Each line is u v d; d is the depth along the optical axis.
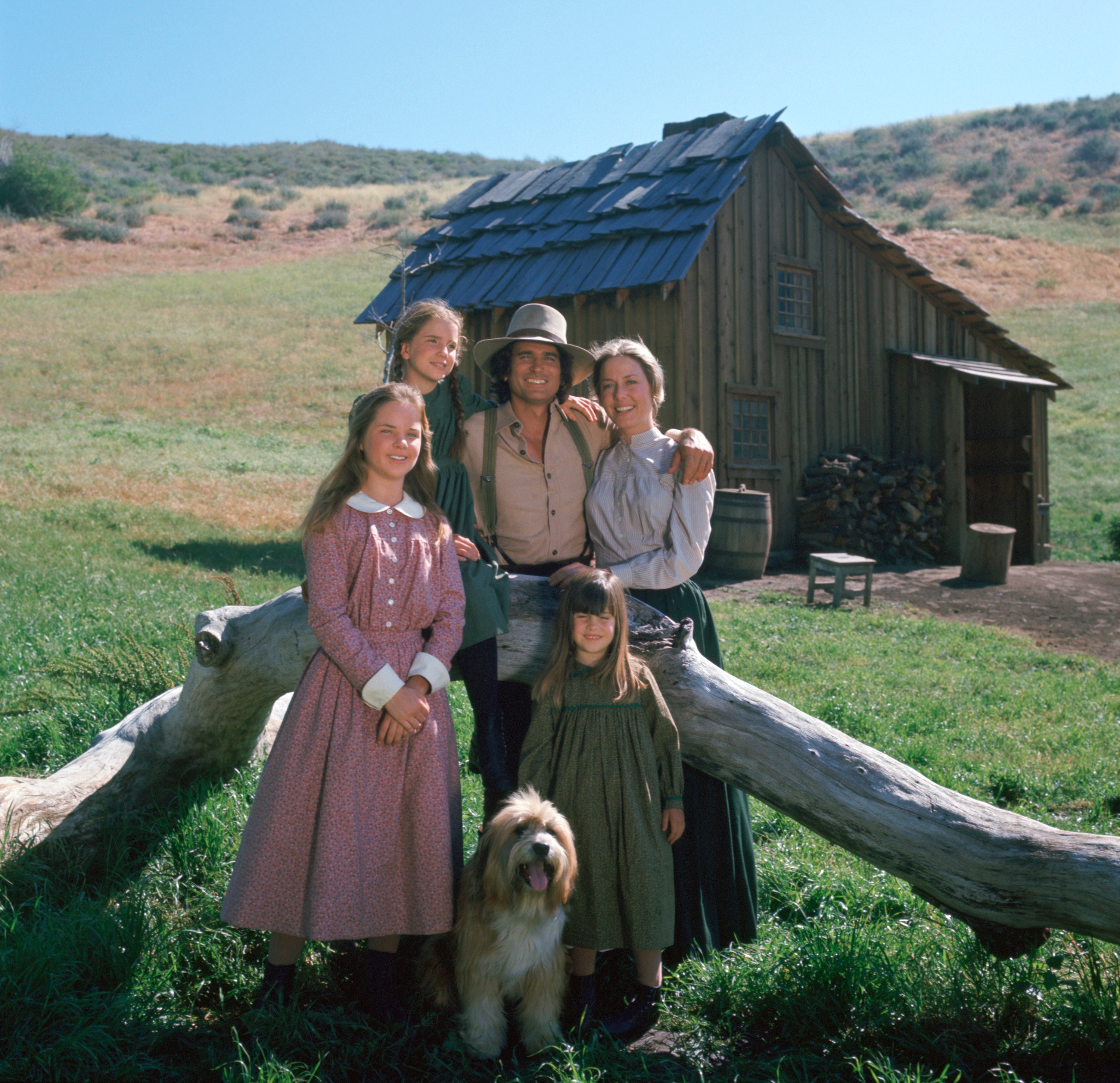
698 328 13.88
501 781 3.26
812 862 4.51
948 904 3.21
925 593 13.55
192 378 29.89
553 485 3.80
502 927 2.80
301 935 2.85
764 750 3.41
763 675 8.30
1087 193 64.00
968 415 19.17
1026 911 3.03
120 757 4.48
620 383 3.73
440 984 3.07
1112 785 5.71
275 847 2.90
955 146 78.75
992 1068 2.81
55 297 39.25
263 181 74.00
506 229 15.59
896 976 3.24
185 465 20.19
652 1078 2.77
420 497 3.25
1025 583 14.52
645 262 13.34
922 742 6.50
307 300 40.53
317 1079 2.65
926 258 51.47
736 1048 3.07
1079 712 7.69
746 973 3.31
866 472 16.02
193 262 48.78
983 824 3.17
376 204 62.22
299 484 19.45
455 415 3.59
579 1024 3.01
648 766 3.19
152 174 71.31
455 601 3.13
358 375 30.97
